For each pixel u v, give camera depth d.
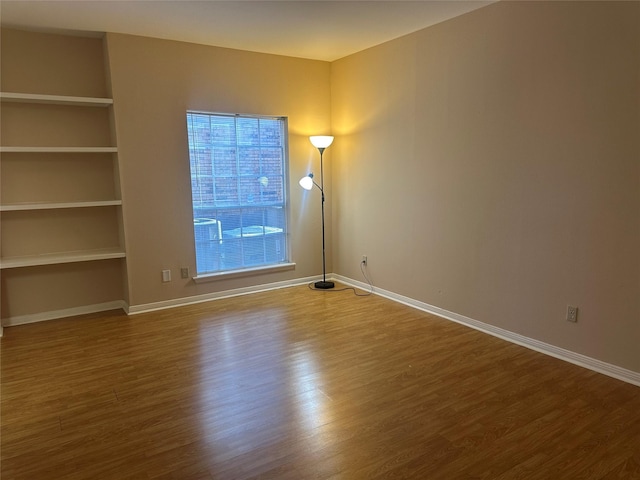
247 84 4.55
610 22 2.62
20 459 2.09
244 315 4.14
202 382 2.83
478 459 2.04
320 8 3.31
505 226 3.38
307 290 4.98
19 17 3.43
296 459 2.05
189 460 2.06
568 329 3.05
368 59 4.51
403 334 3.61
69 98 3.71
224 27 3.74
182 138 4.27
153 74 4.05
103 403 2.59
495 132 3.37
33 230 3.96
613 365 2.82
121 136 3.96
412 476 1.93
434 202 3.97
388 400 2.57
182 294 4.48
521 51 3.12
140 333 3.71
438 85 3.79
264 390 2.72
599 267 2.83
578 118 2.84
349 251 5.16
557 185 3.01
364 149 4.72
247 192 4.81
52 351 3.35
